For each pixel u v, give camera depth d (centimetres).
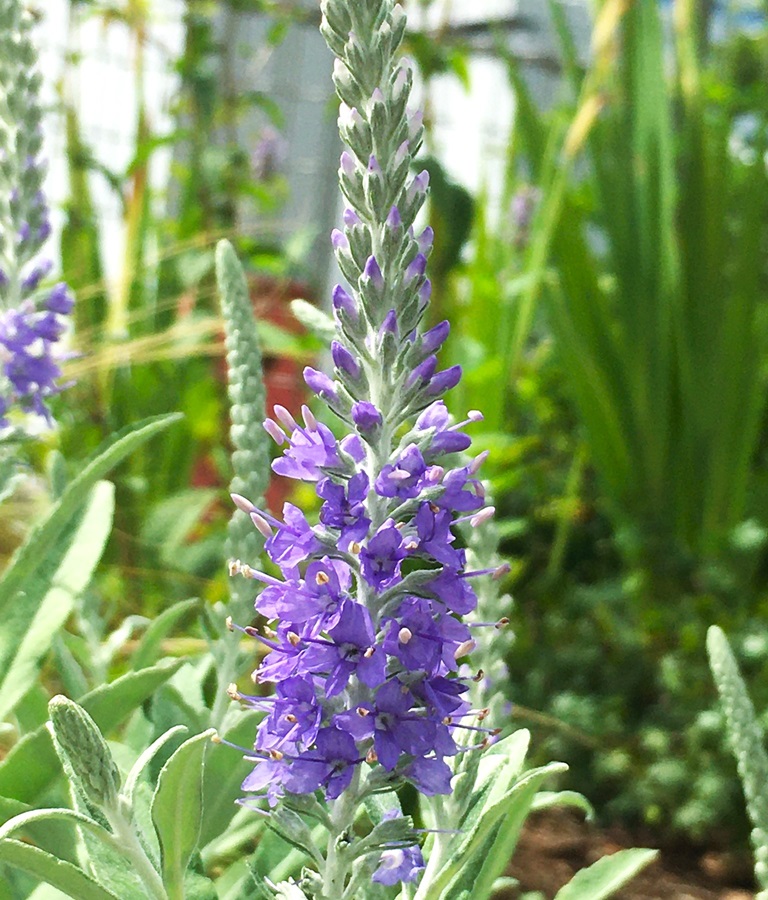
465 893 20
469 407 54
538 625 52
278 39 70
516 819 21
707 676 45
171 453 60
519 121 58
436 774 18
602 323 55
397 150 18
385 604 18
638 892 35
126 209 60
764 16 64
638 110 55
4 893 22
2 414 27
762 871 21
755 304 54
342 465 18
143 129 64
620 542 53
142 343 52
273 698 18
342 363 18
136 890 20
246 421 25
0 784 22
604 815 41
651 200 54
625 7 51
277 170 82
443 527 17
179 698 24
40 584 24
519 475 60
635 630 50
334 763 17
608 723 43
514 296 58
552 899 34
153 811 18
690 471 55
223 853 26
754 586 57
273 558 18
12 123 28
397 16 18
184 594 51
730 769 40
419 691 17
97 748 18
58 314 29
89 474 23
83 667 32
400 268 18
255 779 17
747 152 70
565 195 55
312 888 18
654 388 55
